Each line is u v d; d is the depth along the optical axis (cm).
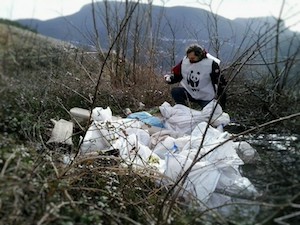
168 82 580
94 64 698
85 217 279
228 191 341
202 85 550
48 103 524
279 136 462
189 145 409
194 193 336
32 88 561
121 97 617
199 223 291
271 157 378
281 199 292
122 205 315
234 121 550
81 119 507
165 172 363
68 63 707
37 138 421
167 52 716
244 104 593
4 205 268
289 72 597
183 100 575
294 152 394
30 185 279
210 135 424
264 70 645
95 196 325
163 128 504
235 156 380
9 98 491
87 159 350
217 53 643
